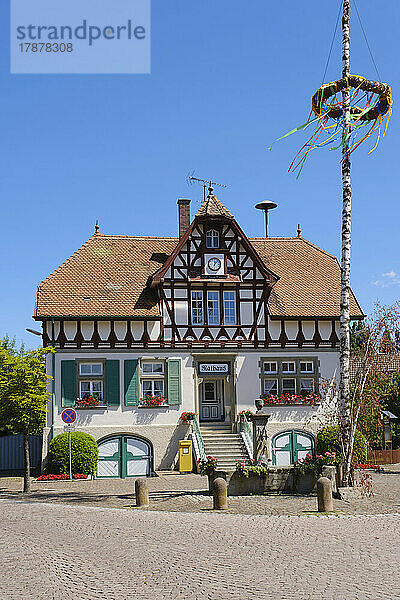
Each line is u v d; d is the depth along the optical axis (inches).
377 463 1295.5
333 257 1454.2
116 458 1183.6
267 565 462.3
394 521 649.0
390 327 894.4
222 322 1258.0
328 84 843.4
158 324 1232.8
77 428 1177.4
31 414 927.7
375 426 970.1
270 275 1272.1
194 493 871.1
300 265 1414.9
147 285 1274.6
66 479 1088.8
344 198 855.1
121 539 568.4
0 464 1311.5
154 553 508.1
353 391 872.9
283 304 1293.1
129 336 1217.4
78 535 590.6
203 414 1267.2
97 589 409.1
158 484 994.1
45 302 1205.7
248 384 1251.8
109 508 765.9
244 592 395.2
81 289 1246.9
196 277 1250.6
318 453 1090.7
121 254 1349.7
